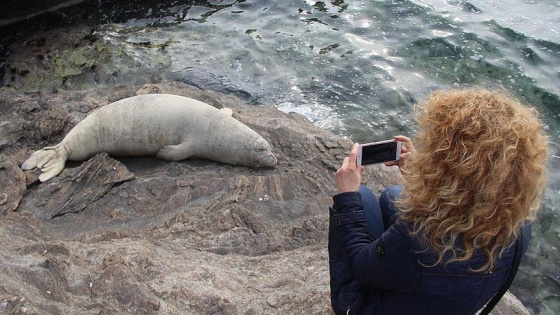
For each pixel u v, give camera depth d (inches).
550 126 293.9
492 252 92.5
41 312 131.1
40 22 370.6
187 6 390.3
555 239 240.1
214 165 248.8
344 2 390.3
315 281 164.6
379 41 355.3
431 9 376.8
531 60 334.3
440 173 90.9
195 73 330.0
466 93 95.6
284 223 216.5
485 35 352.8
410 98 314.3
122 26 372.5
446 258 94.3
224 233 201.6
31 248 167.0
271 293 161.5
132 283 147.0
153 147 246.8
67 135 240.2
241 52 348.2
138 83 322.7
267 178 234.7
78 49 348.2
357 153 123.4
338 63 339.0
